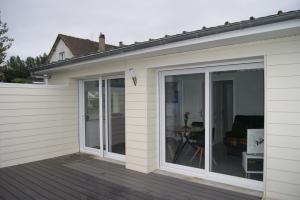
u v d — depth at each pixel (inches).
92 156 241.8
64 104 251.3
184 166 179.0
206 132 165.5
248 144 157.2
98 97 241.1
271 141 128.7
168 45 147.9
